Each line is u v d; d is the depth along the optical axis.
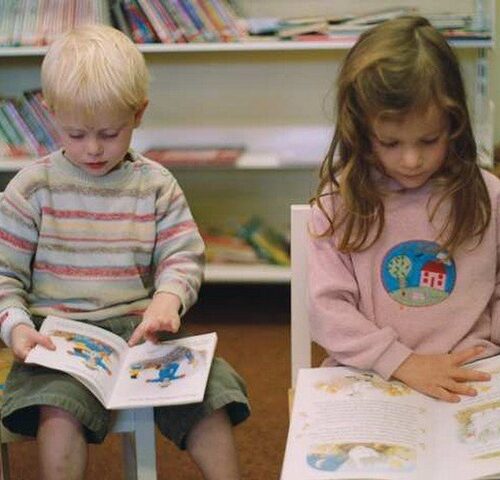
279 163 2.63
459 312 1.32
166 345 1.37
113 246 1.47
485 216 1.30
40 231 1.48
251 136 2.87
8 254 1.46
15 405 1.27
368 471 1.01
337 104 1.30
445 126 1.21
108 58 1.37
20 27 2.56
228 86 2.84
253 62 2.81
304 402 1.18
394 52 1.19
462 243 1.31
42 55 2.71
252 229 2.83
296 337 1.42
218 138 2.89
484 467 1.01
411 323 1.32
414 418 1.13
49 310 1.47
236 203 2.97
